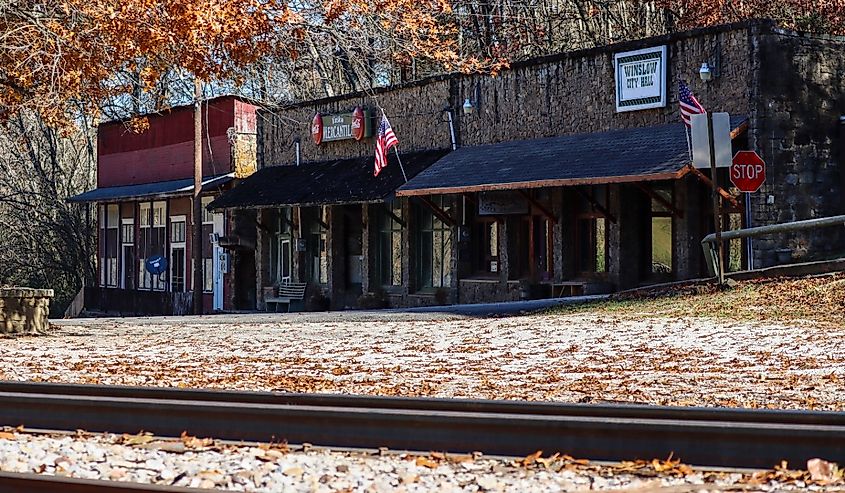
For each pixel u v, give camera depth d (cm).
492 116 3434
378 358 1758
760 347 1741
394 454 942
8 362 1786
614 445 905
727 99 2744
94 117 2498
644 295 2589
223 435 1020
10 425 1100
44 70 2133
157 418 1048
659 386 1351
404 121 3766
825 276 2416
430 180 3297
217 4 2091
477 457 916
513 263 3366
